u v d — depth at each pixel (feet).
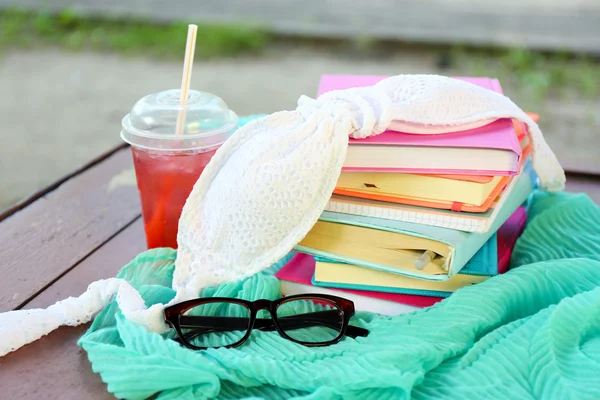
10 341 2.15
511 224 2.85
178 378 1.92
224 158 2.41
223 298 2.21
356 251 2.30
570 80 9.91
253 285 2.35
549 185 2.83
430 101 2.28
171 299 2.36
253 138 2.37
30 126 8.55
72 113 8.95
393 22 11.88
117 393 1.93
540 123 8.52
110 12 12.38
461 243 2.15
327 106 2.29
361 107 2.21
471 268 2.36
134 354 2.00
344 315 2.20
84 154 7.80
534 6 12.32
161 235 2.69
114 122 8.66
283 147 2.24
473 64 10.46
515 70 10.23
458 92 2.35
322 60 10.86
